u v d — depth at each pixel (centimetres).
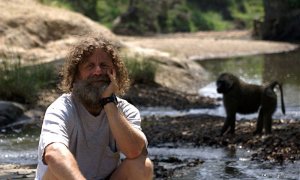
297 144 1045
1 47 2067
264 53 3297
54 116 478
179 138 1155
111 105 482
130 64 1909
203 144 1103
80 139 488
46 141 462
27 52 2109
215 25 5512
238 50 3378
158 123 1345
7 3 2327
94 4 5100
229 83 1178
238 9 5919
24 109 1454
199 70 2317
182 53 3175
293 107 1570
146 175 489
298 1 4019
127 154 486
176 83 2022
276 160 960
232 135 1171
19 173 866
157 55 2225
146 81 1891
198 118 1416
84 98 485
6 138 1205
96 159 497
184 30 5244
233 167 922
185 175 871
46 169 470
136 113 509
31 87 1567
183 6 5522
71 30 2344
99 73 491
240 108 1188
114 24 4956
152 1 5238
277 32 4047
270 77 2227
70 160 449
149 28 5000
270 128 1170
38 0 2541
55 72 1712
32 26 2245
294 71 2411
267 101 1163
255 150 1037
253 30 4406
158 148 1077
